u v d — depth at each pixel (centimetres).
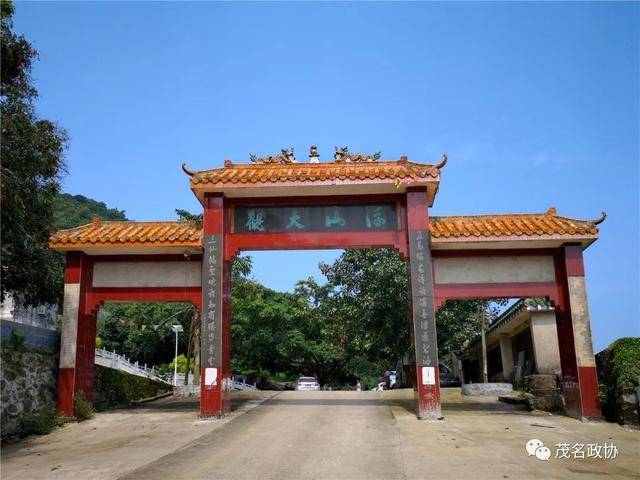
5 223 1476
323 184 1598
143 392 2288
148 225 1773
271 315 4697
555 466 1001
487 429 1372
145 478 923
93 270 1745
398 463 1013
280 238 1666
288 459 1058
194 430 1395
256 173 1650
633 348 1467
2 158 1450
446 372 4056
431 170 1611
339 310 3209
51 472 988
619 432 1341
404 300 2878
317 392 2356
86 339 1727
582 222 1650
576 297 1585
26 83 1599
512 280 1644
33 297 1856
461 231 1598
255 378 5384
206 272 1625
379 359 3662
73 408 1631
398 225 1659
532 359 2589
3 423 1411
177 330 3853
